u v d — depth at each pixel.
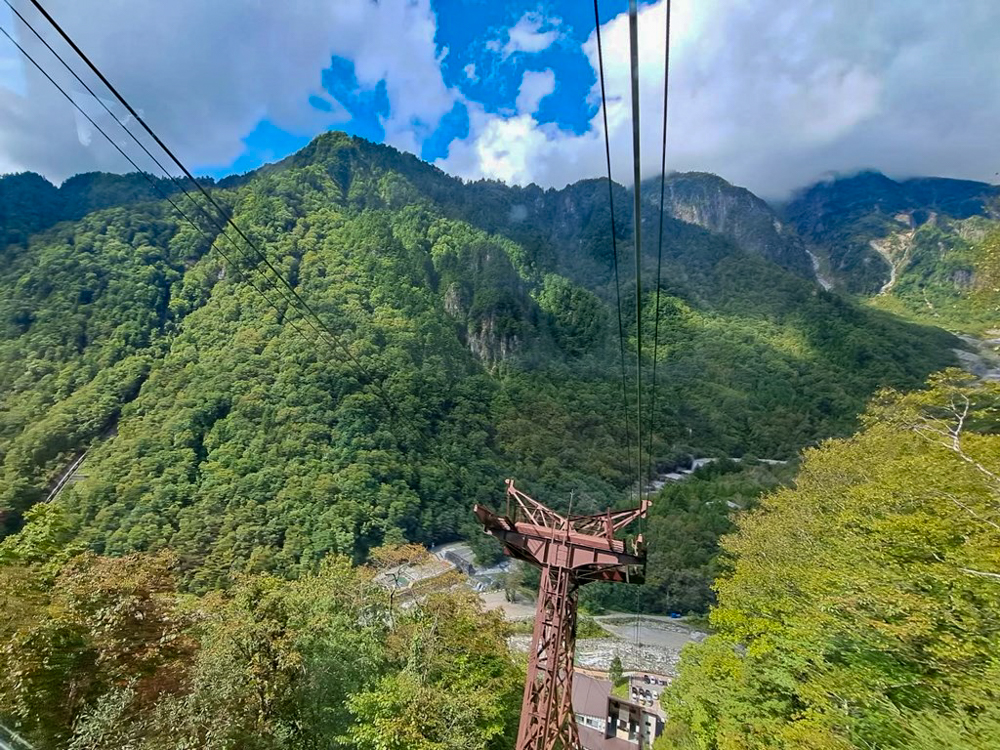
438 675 21.47
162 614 17.69
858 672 16.39
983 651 13.50
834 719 15.88
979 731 12.69
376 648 21.88
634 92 2.51
